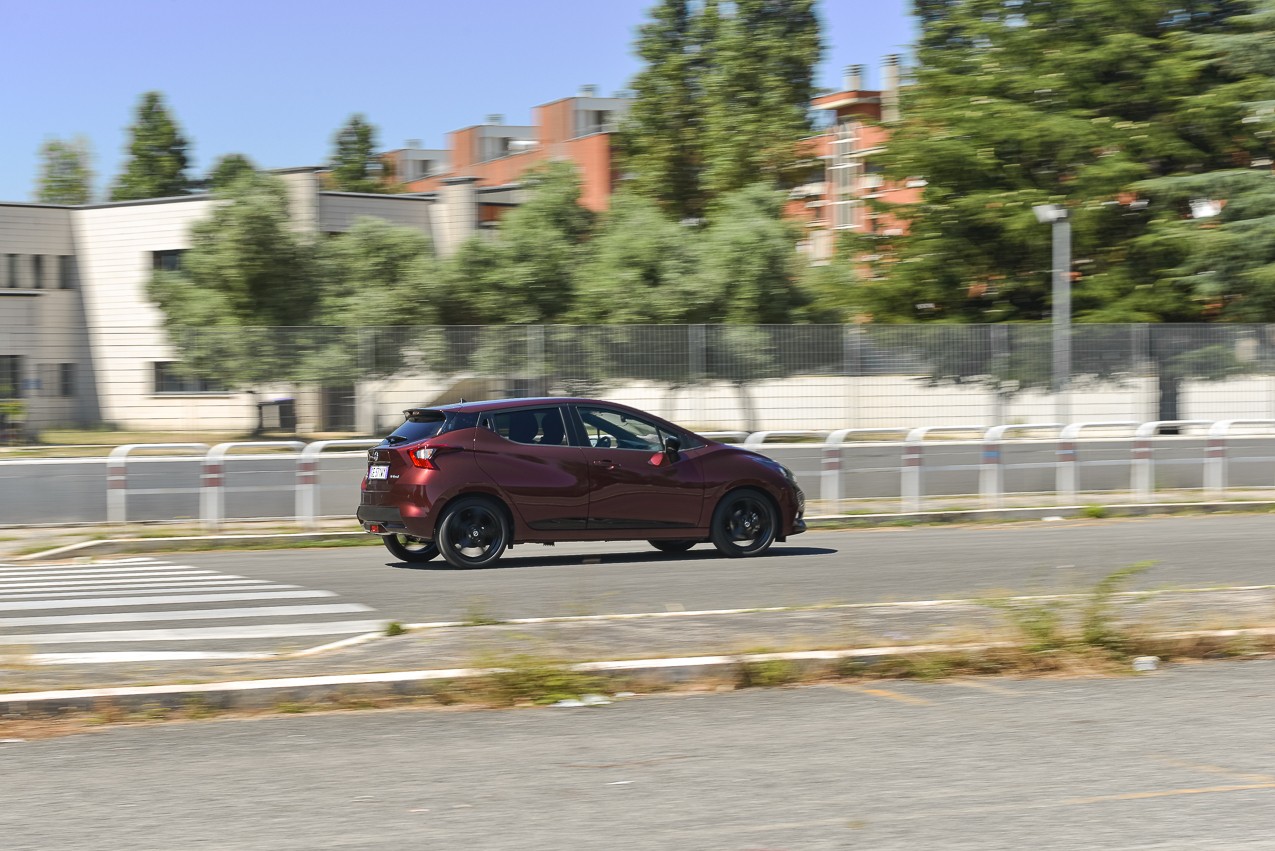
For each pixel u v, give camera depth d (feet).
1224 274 103.81
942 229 111.45
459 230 147.74
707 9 184.44
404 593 38.86
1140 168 107.65
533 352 82.23
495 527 44.91
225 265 112.47
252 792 18.81
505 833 16.94
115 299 142.72
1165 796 18.44
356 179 302.25
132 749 21.22
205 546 54.24
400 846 16.46
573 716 23.47
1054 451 71.00
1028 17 114.52
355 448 76.69
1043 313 112.57
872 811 17.80
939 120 114.21
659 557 48.26
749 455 48.29
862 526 62.75
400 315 111.14
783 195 118.52
